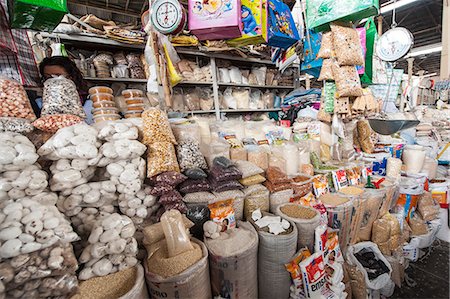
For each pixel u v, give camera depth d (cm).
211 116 295
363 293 131
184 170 114
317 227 120
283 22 165
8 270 57
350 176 177
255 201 127
